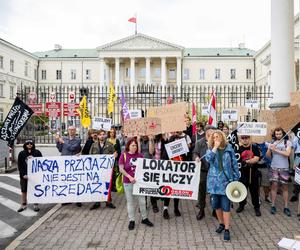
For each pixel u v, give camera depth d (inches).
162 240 255.6
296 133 315.9
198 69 2935.5
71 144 365.7
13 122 370.0
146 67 2770.7
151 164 291.6
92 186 346.0
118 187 326.6
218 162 257.9
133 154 292.0
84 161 346.3
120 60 2856.8
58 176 344.8
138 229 281.6
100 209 347.3
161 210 341.4
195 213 329.1
